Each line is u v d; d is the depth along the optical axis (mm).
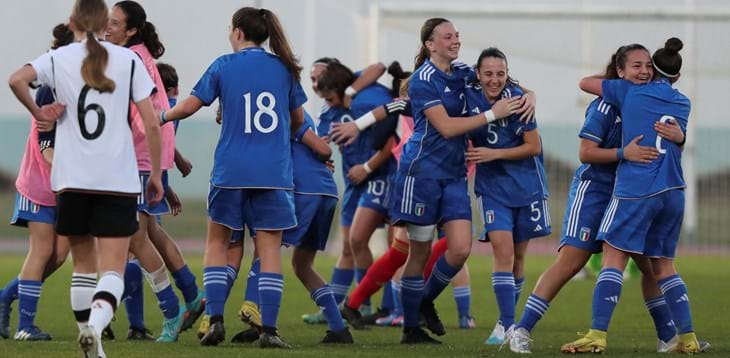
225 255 29859
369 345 31078
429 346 30859
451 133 30109
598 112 29234
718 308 45188
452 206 31344
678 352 29766
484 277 63719
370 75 39312
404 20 79000
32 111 24359
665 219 28906
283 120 29078
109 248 24312
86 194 24219
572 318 42156
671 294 29625
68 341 31578
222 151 28844
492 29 76875
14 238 113000
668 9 75062
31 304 32125
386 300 39562
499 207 32375
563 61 78188
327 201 32844
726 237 106250
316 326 38438
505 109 30312
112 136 24266
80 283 25156
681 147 28938
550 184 103875
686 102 28969
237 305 45406
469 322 38594
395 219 31359
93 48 24172
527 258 84688
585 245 29266
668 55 29047
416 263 31719
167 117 29125
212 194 29234
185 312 32844
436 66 30891
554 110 109125
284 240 31922
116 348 29094
